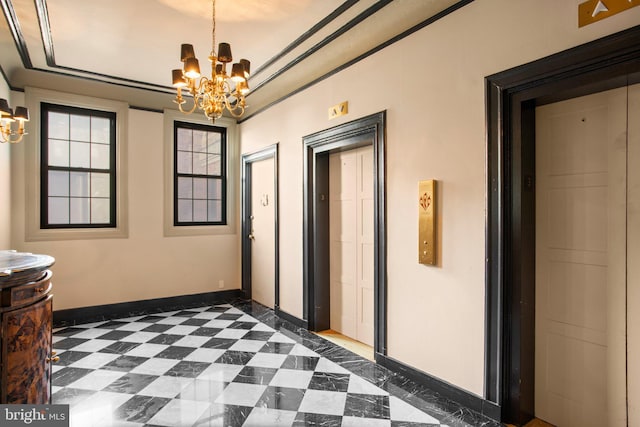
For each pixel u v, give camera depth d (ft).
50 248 14.66
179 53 12.60
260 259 17.83
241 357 11.22
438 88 8.92
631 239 6.65
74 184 15.39
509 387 7.67
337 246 13.52
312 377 9.85
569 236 7.49
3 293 5.96
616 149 6.83
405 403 8.48
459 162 8.44
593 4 6.29
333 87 12.40
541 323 7.88
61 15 10.12
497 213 7.71
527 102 7.70
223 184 19.08
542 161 7.88
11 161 13.79
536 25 7.07
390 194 10.24
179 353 11.54
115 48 12.19
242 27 10.77
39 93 14.38
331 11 9.86
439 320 8.89
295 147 14.46
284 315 15.20
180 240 17.58
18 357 6.17
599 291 7.07
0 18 9.82
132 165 16.39
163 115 17.15
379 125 10.53
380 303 10.53
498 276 7.68
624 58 6.01
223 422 7.75
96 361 10.89
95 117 15.85
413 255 9.57
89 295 15.42
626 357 6.71
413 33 9.56
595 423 7.10
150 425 7.63
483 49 7.97
